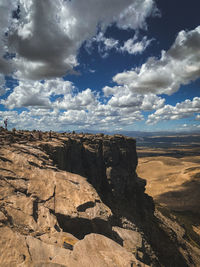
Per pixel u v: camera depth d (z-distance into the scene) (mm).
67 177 24797
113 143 64875
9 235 11148
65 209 18531
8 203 16125
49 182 22125
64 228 17609
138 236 26703
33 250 10633
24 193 18766
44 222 15719
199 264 58688
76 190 22438
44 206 17953
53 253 11055
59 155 34312
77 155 49875
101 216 19297
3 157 23062
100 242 13453
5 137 31375
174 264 51094
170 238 60375
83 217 18406
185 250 61406
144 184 76062
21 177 20859
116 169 62281
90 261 10945
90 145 57562
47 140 38844
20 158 24484
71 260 10477
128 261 11977
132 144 76812
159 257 49125
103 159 61625
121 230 26766
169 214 97375
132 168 72750
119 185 59906
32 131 48500
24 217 15109
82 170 51312
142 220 59562
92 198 21719
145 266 12375
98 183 56500
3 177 19516
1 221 12953
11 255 9555
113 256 12203
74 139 51875
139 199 70250
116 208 54375
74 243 13672
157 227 62969
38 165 24734
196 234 91250
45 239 13445
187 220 117500
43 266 9141
